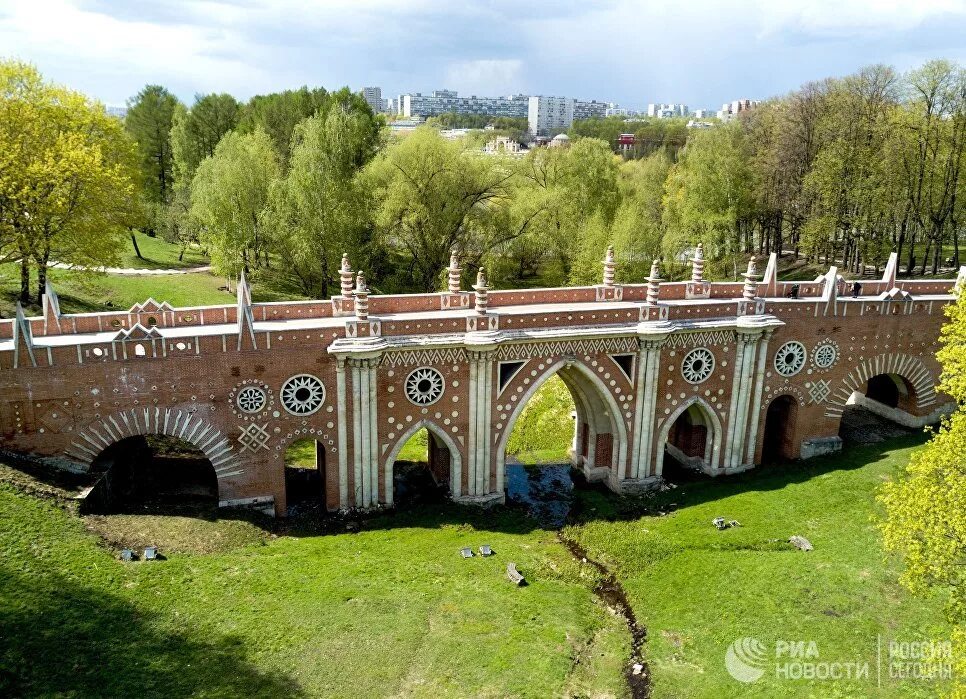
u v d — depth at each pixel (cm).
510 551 3306
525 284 7819
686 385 4034
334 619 2638
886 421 4859
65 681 2127
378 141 8594
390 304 3766
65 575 2552
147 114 9744
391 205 6438
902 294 4341
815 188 7188
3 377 2975
